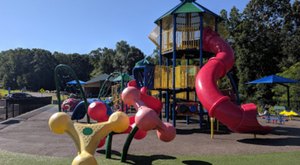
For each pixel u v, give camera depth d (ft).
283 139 36.78
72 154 27.35
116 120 21.68
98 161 24.54
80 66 347.15
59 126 21.40
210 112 35.96
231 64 44.47
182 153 27.96
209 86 37.55
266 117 60.18
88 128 21.06
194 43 49.57
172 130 24.25
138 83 46.91
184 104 45.91
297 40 117.08
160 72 46.70
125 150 24.45
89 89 193.36
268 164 23.99
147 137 37.09
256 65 120.26
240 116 34.78
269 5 128.47
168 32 52.19
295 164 24.02
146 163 23.99
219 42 46.62
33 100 89.86
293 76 85.40
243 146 31.99
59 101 37.11
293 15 126.72
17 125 49.03
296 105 80.43
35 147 30.68
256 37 120.57
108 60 313.73
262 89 106.52
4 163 23.94
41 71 305.12
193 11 46.32
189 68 45.75
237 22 129.70
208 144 33.04
